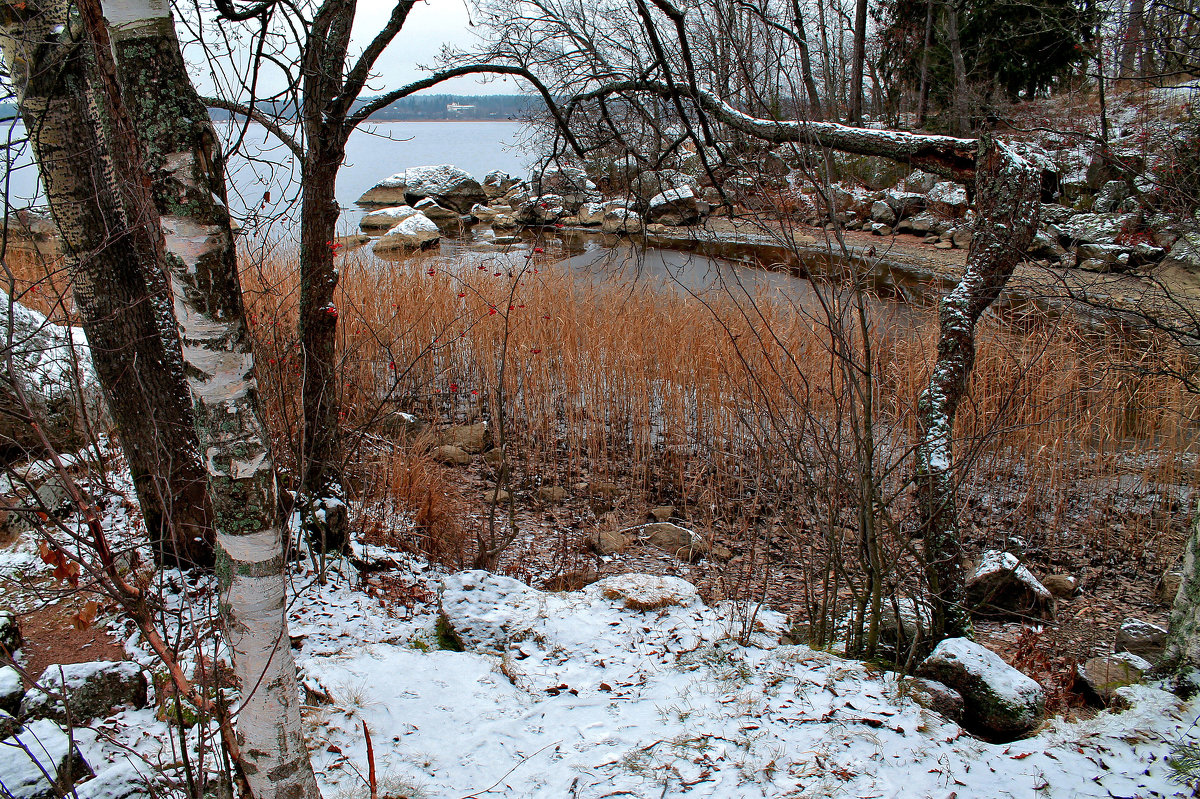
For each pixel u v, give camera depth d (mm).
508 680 3615
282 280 6820
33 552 4527
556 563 5871
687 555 5988
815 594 5309
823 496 4324
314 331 4785
